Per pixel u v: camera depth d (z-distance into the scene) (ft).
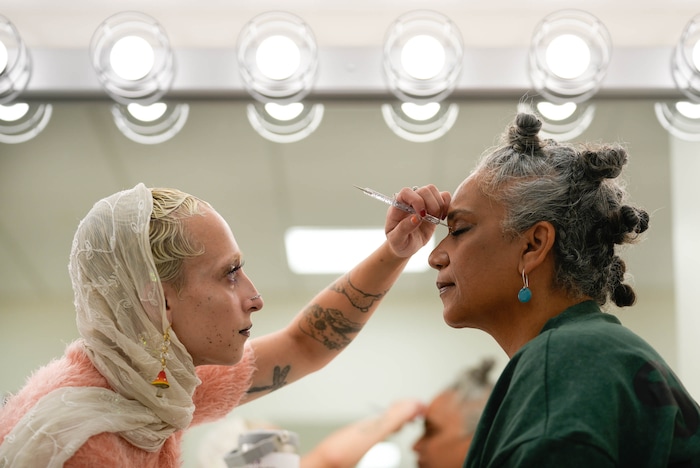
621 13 8.56
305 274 12.80
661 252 11.47
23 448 4.25
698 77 7.93
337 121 10.18
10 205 11.76
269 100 7.99
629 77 8.11
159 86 7.98
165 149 10.78
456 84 8.04
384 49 7.98
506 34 8.86
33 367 12.74
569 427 3.76
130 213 4.70
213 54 8.16
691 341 10.94
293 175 11.36
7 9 8.37
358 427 9.54
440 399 8.04
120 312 4.63
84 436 4.28
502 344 4.86
